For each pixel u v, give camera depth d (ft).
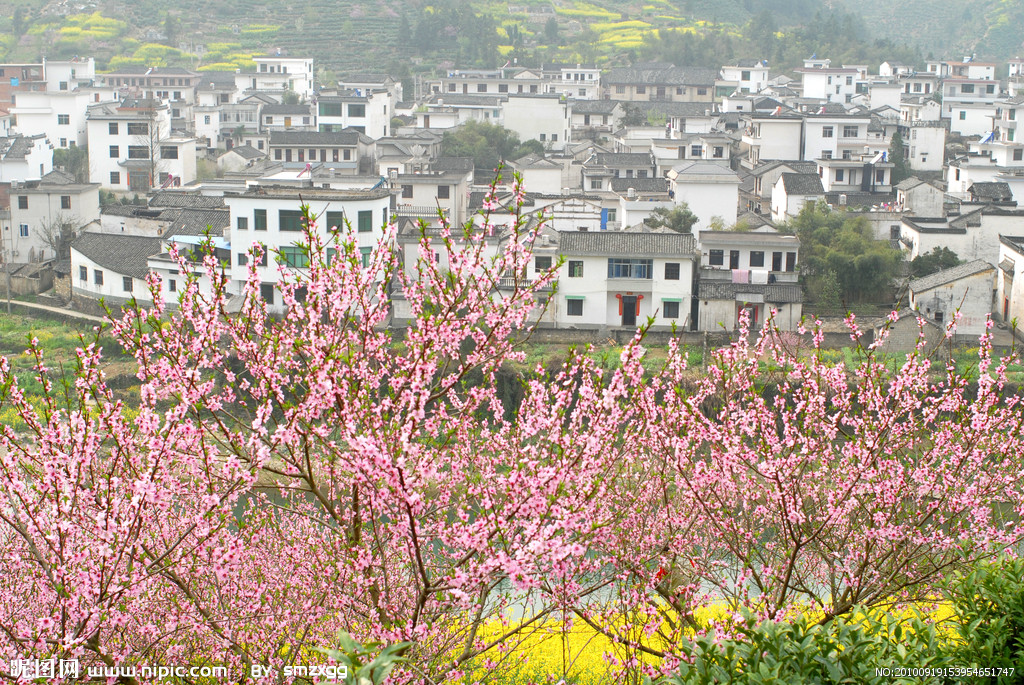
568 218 165.58
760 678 25.14
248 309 32.71
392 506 32.35
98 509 30.14
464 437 36.37
